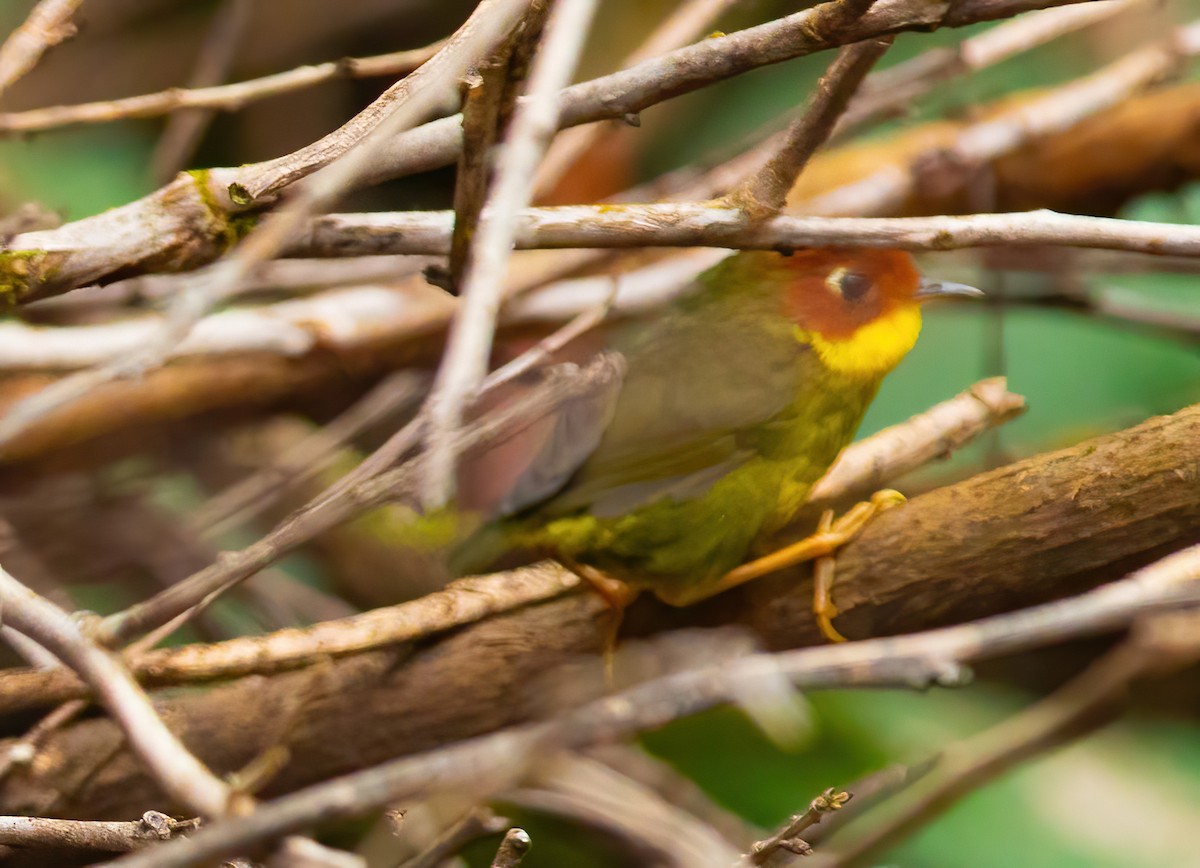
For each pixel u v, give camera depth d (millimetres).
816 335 7699
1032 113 11133
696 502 7094
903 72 10000
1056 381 10922
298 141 12445
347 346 10109
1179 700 9078
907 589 6793
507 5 4535
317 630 6809
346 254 6164
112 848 5383
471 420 8516
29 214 7047
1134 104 11414
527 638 7082
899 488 8547
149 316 10070
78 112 7199
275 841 3895
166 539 9508
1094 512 6383
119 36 12617
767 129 10289
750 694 4059
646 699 4035
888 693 9367
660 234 5840
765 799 8844
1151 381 10852
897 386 11008
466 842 6160
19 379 9930
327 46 12656
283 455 10164
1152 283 11914
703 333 7766
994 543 6566
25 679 6648
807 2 11312
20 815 6641
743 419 7340
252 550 5438
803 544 6988
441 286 6074
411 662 7027
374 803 3707
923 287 8047
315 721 6980
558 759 4469
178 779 4316
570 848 8219
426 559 9289
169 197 5941
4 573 4977
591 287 10281
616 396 7363
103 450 10023
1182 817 8930
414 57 7281
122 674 4758
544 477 7055
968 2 5047
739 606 7195
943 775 6199
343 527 9359
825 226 5824
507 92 5207
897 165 11367
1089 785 9023
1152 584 4566
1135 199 11648
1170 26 12562
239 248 6160
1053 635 4168
